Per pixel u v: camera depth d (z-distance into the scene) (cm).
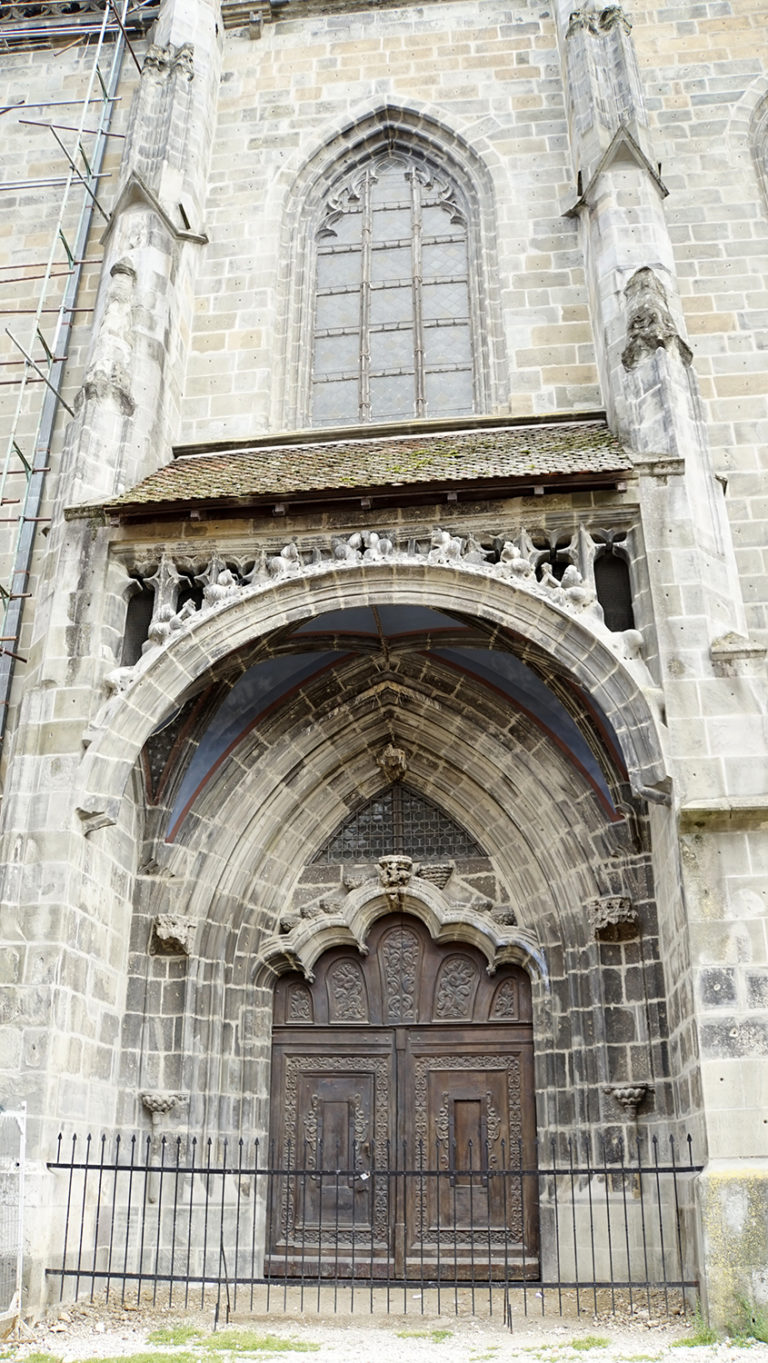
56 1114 1312
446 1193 1594
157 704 1458
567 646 1415
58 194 2261
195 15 2245
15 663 1812
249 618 1480
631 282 1702
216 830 1678
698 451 1552
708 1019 1212
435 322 2058
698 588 1411
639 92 2020
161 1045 1578
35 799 1412
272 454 1795
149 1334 1164
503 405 1928
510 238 2050
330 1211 1603
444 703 1720
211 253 2114
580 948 1592
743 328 1922
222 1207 1402
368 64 2277
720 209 2033
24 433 2025
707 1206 1134
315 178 2198
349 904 1712
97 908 1477
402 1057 1669
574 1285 1220
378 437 1852
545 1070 1585
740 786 1298
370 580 1478
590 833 1608
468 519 1505
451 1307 1344
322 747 1744
